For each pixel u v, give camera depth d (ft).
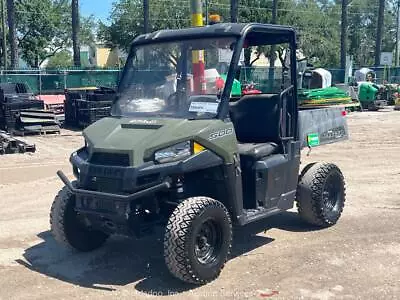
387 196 29.48
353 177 34.30
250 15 154.40
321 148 46.37
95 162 18.26
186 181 18.62
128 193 17.30
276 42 22.06
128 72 21.33
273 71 22.53
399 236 22.82
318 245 21.75
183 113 19.40
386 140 51.37
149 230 18.26
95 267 19.97
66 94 65.10
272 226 24.35
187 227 17.04
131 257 20.90
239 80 21.42
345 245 21.72
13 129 54.95
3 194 30.78
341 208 24.61
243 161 20.40
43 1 163.12
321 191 23.24
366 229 23.77
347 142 49.93
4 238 23.31
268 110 21.58
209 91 19.43
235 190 19.01
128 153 17.39
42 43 166.20
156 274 19.15
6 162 40.32
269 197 20.76
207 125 18.26
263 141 21.74
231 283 18.12
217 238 18.29
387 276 18.65
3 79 87.81
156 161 17.37
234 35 19.61
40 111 56.75
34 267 20.04
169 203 18.30
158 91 20.26
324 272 19.02
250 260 20.20
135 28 163.84
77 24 112.68
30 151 44.93
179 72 20.15
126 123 19.11
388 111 84.28
